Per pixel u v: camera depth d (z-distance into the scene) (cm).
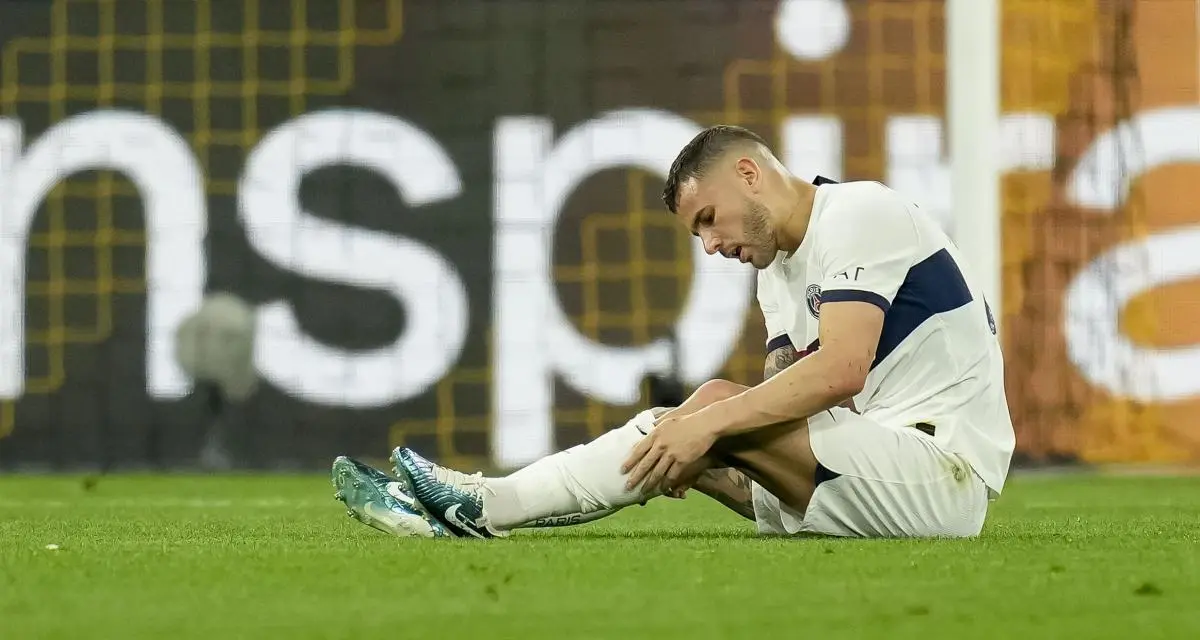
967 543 813
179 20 3020
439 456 2933
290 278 2956
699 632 505
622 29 2995
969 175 1872
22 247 2964
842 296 821
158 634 504
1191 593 604
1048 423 2511
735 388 835
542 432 2889
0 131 2989
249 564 712
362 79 3012
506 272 2936
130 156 2988
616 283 2933
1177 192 2589
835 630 509
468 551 767
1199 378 2581
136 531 1052
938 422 846
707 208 860
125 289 2967
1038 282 2489
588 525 1116
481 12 3008
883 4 2947
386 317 2952
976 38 1867
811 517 838
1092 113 2506
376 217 2969
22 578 663
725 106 2986
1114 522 1182
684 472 820
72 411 2953
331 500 1683
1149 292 2575
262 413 2923
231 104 3008
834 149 2955
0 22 3014
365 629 512
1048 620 532
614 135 2966
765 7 2980
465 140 2986
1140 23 2580
